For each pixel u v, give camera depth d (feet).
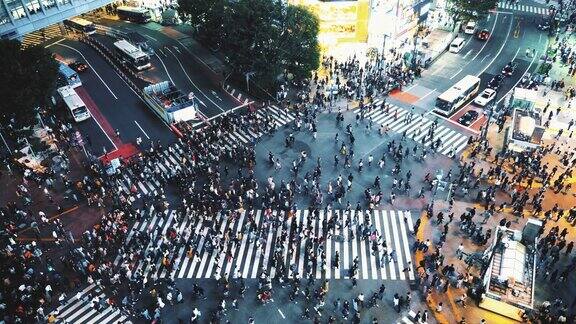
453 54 262.88
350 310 128.67
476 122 204.13
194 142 191.11
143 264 142.41
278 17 213.25
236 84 238.68
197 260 143.54
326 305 130.21
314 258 139.85
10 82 181.88
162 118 214.28
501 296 124.36
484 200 161.27
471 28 280.51
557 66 245.04
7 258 145.59
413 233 150.92
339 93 222.89
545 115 208.33
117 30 308.81
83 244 151.43
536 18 301.63
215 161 182.39
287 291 134.62
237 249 147.74
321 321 126.11
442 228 152.35
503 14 308.60
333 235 150.92
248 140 194.90
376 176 174.29
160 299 129.39
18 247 150.92
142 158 185.68
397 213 158.71
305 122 204.33
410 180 171.94
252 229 152.46
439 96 208.33
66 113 219.00
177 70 255.91
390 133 197.47
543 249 139.54
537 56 257.55
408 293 128.47
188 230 154.20
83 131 207.41
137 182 174.81
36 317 129.70
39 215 163.43
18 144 194.08
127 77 249.55
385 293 133.18
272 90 228.63
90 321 128.57
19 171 185.16
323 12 243.81
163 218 159.53
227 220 157.48
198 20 261.44
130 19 322.14
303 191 168.04
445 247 146.00
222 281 137.28
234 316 128.06
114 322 128.06
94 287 137.80
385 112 211.20
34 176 179.11
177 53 274.77
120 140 200.64
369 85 228.84
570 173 169.99
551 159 181.06
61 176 178.70
